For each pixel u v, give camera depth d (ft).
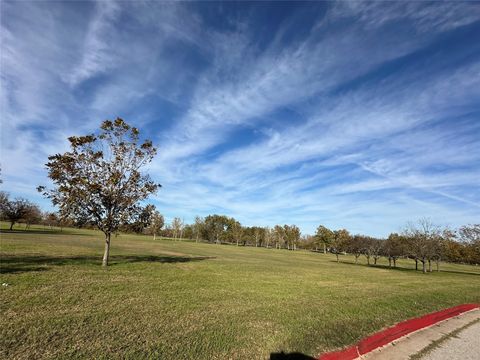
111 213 55.62
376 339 25.99
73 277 41.60
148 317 26.18
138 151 57.67
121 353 18.51
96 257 69.82
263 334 24.00
